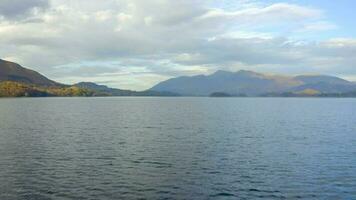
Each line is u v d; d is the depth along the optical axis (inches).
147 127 3732.8
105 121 4407.0
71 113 5851.4
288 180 1683.1
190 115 5546.3
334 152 2341.3
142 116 5285.4
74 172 1798.7
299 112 6451.8
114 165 1952.5
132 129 3538.4
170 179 1692.9
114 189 1539.1
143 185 1598.2
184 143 2672.2
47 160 2054.6
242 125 3956.7
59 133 3193.9
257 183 1636.3
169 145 2581.2
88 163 1990.7
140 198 1435.8
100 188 1550.2
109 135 3085.6
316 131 3437.5
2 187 1546.5
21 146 2495.1
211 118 4931.1
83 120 4525.1
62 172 1796.3
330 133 3292.3
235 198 1445.6
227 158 2142.0
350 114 5910.4
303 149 2443.4
